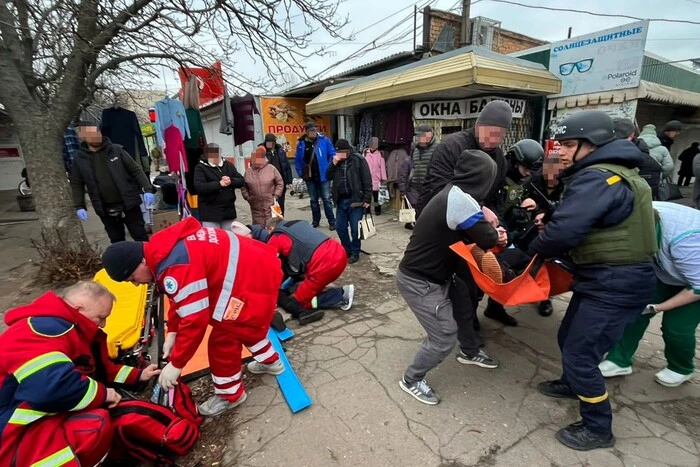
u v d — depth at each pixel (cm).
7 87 420
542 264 208
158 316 325
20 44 436
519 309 359
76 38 421
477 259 213
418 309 218
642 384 246
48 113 442
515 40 1073
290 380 253
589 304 184
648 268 178
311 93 1134
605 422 192
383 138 825
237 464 194
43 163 443
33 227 761
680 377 237
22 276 473
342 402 235
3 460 147
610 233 175
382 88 703
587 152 183
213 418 227
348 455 196
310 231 348
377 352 289
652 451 193
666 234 217
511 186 318
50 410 155
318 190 676
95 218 835
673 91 834
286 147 1160
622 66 609
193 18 443
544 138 735
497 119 258
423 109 723
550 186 293
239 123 636
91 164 422
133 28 436
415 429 212
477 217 189
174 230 195
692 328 224
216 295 206
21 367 150
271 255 235
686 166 1098
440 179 277
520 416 220
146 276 194
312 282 337
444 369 267
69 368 158
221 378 224
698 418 215
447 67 602
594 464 186
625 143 176
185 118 486
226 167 459
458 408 227
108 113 577
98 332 197
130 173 448
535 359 277
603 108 645
